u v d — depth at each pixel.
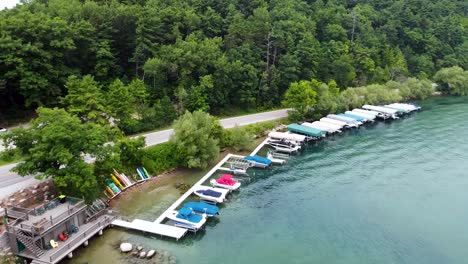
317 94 105.44
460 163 76.56
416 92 132.75
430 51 161.50
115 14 95.81
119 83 76.50
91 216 50.72
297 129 92.56
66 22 84.94
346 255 47.91
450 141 89.56
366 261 46.84
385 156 80.88
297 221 55.53
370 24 160.50
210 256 46.91
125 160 65.62
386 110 112.25
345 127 102.00
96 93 71.62
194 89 90.94
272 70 110.69
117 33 97.69
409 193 64.31
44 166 49.56
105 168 57.00
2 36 73.75
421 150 84.06
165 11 105.19
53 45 79.12
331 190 65.38
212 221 55.38
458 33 172.75
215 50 100.38
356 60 138.12
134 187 63.50
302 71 117.56
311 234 52.31
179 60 92.44
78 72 85.75
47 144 48.31
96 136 52.78
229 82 99.56
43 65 76.50
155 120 83.38
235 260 46.34
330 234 52.38
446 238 51.91
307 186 66.94
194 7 118.69
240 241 50.44
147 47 94.06
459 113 115.31
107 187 59.41
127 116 76.00
